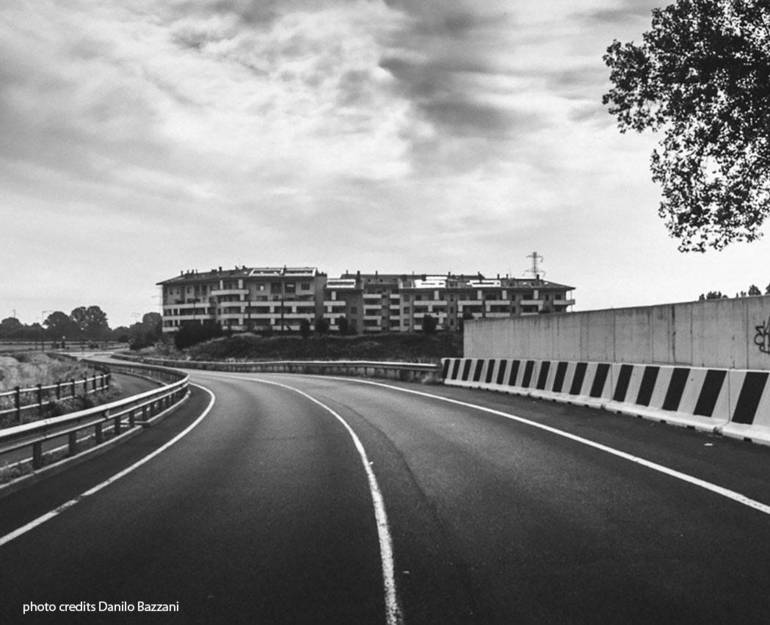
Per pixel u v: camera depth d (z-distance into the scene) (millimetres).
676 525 5625
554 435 11109
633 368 13672
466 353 25828
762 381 9875
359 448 10914
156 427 16094
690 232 16406
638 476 7621
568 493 6945
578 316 17672
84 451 11273
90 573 4883
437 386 25594
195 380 42438
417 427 13266
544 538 5406
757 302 11633
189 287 128250
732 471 7695
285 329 118750
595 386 15117
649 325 14812
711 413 10859
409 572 4707
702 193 15844
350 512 6527
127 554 5332
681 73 14547
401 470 8711
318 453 10562
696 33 14047
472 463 8945
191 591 4469
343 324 111125
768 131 13945
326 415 16969
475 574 4621
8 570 4988
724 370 10750
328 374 44656
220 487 8031
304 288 120875
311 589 4438
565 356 18375
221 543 5574
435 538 5520
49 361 46312
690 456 8711
